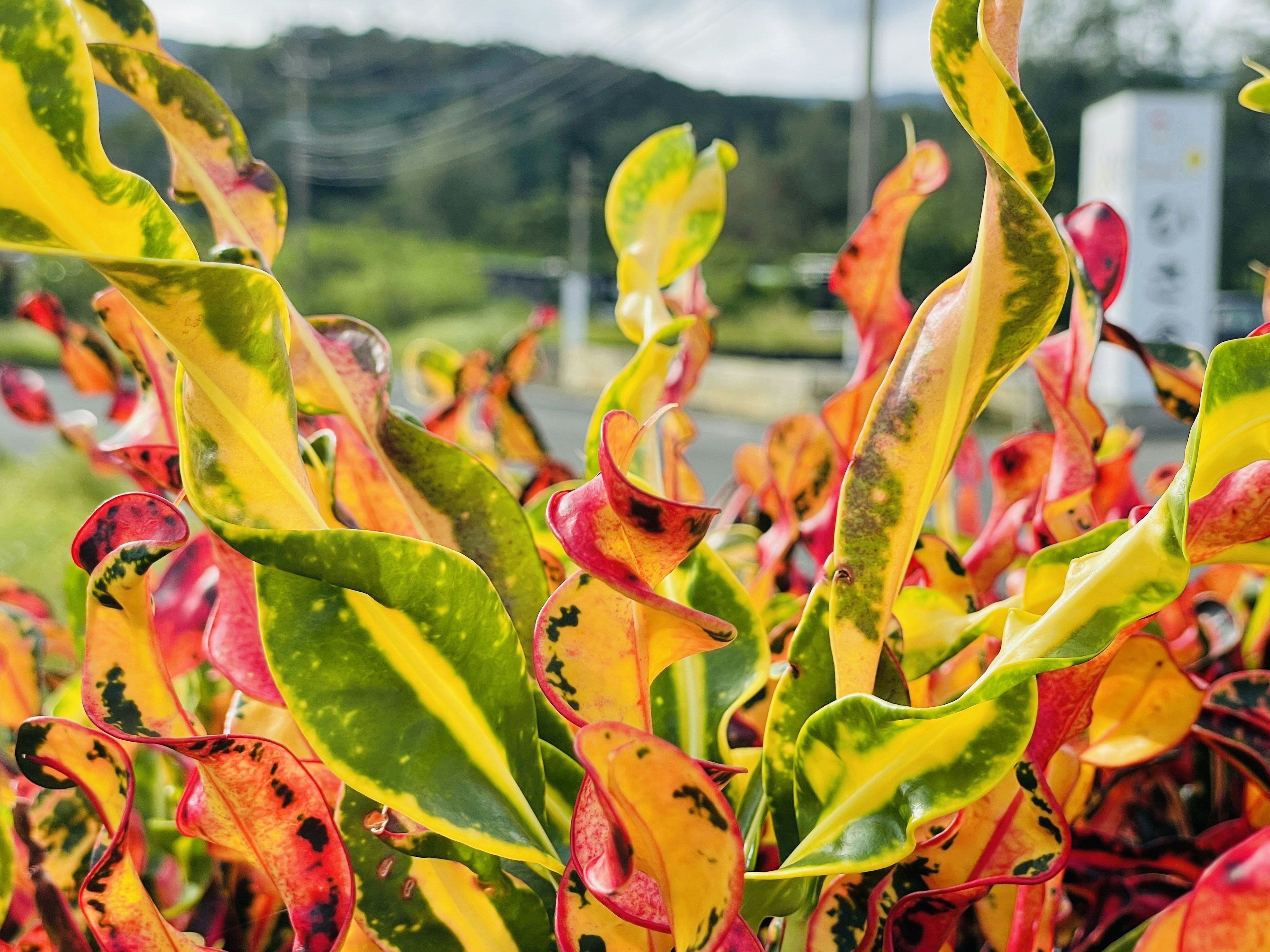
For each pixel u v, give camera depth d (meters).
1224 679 0.36
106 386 0.57
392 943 0.29
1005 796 0.28
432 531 0.33
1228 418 0.24
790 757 0.29
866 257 0.43
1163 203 8.19
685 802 0.20
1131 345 0.43
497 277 30.00
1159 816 0.48
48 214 0.21
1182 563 0.23
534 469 0.72
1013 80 0.23
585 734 0.20
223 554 0.29
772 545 0.57
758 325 26.50
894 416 0.27
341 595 0.25
